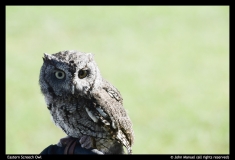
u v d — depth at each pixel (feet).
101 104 24.31
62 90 24.04
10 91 65.98
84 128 24.89
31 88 66.69
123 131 25.46
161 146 54.13
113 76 72.33
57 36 89.15
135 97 65.10
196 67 75.66
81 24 94.38
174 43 86.43
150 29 92.99
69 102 24.31
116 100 25.72
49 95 24.67
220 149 53.21
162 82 69.87
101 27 93.81
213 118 59.41
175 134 56.13
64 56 23.82
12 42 85.40
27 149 53.52
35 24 93.81
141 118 59.72
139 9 102.73
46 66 24.21
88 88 23.99
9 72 72.13
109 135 25.16
